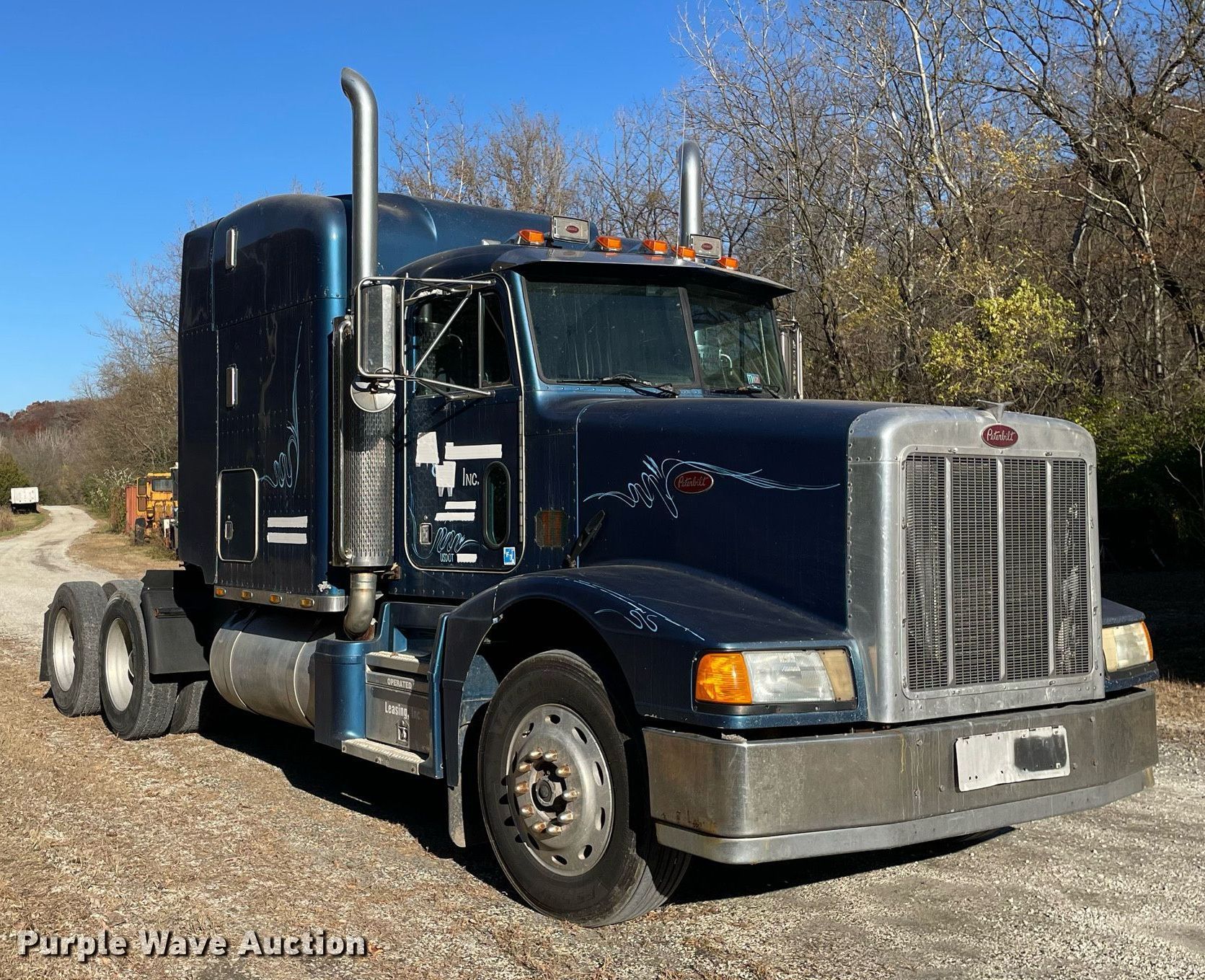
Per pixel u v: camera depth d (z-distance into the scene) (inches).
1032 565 181.5
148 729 314.5
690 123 812.6
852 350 699.4
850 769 158.7
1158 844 219.1
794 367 251.8
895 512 167.2
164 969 160.2
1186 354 686.5
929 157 699.4
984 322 564.7
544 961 163.2
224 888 194.2
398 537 240.2
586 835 175.2
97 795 255.6
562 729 180.1
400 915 181.9
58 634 359.9
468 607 198.7
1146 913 182.4
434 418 232.4
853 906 186.2
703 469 186.9
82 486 3410.4
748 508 180.7
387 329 215.5
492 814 190.4
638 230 994.1
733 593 178.5
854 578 168.4
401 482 239.8
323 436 256.1
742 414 187.6
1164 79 622.8
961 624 173.0
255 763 291.6
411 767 209.0
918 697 167.6
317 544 254.4
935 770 164.9
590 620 173.9
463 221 274.7
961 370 562.9
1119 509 657.0
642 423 196.9
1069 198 654.5
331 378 256.2
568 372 216.4
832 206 760.3
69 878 197.6
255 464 281.0
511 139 1175.0
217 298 300.8
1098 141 650.8
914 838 162.2
